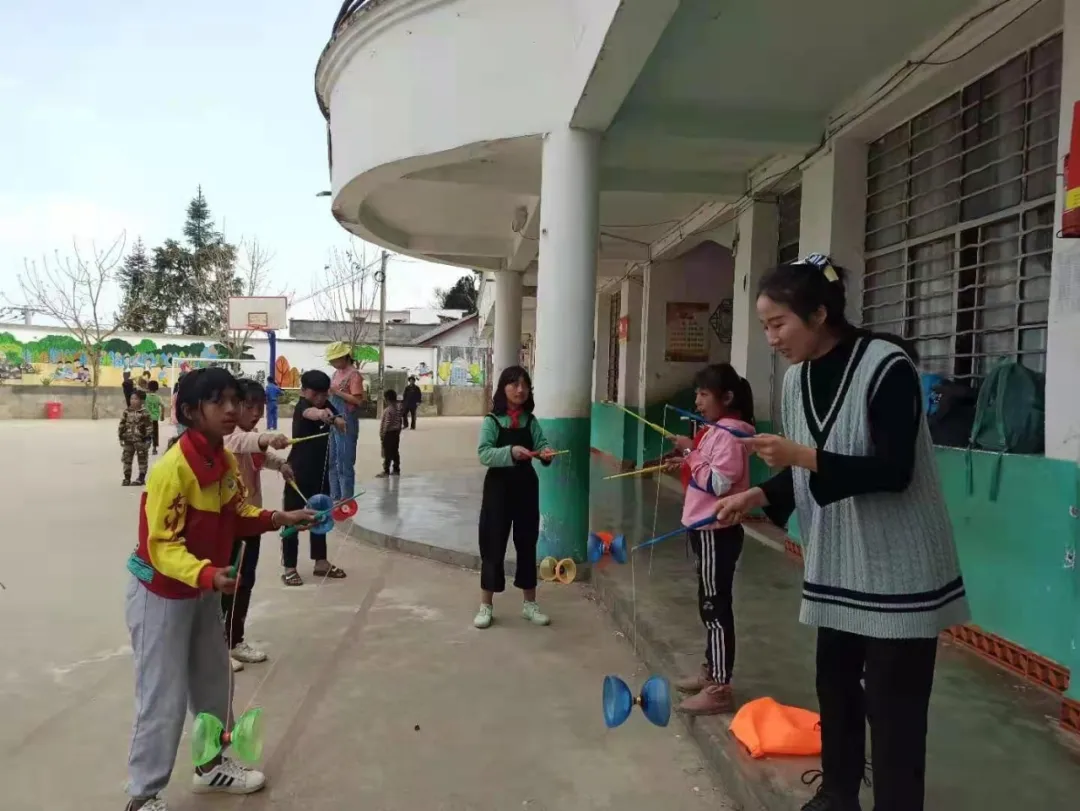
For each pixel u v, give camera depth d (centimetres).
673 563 614
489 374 2944
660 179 765
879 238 597
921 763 212
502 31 606
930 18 457
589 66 491
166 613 274
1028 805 267
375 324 4400
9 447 1698
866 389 209
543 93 590
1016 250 448
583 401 598
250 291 3634
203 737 257
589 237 590
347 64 748
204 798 295
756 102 598
